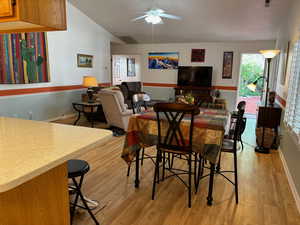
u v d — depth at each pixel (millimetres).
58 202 1483
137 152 2572
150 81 8531
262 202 2379
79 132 1574
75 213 2131
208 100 3371
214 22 5988
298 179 2410
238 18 5590
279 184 2770
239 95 7637
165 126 2391
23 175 944
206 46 7535
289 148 3041
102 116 5672
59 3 1493
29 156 1142
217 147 2164
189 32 6863
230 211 2211
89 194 2457
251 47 7059
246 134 5031
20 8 1227
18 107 4898
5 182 880
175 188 2621
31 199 1296
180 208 2244
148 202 2336
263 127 3871
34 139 1414
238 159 3555
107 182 2723
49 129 1651
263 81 6535
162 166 2979
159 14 4691
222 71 7477
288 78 3566
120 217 2094
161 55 8195
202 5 5160
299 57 2887
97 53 7203
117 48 8844
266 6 4574
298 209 2256
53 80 5688
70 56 6152
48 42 5434
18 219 1236
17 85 4828
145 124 2488
